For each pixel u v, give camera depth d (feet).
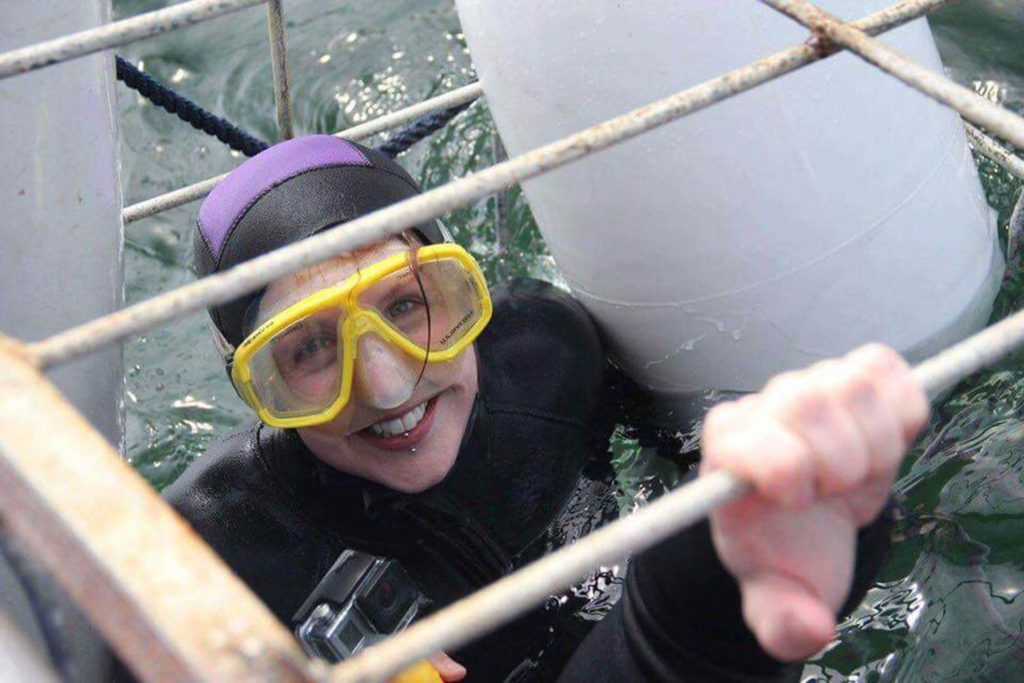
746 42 4.31
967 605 4.66
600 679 3.53
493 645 4.73
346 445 4.59
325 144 4.88
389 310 4.50
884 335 4.84
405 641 1.84
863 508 2.71
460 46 9.15
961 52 7.93
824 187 4.54
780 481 2.29
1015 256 5.52
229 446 5.06
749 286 4.68
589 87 4.44
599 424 5.45
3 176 4.07
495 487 4.99
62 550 1.77
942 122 4.86
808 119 4.44
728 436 2.42
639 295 4.90
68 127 4.23
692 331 4.89
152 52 9.22
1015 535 4.80
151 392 7.38
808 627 2.53
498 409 5.06
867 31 2.99
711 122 4.41
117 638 1.73
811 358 4.84
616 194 4.61
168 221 8.36
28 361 2.13
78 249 4.30
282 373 4.45
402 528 4.80
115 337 2.26
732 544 2.67
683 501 2.13
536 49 4.50
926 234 4.78
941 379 2.22
